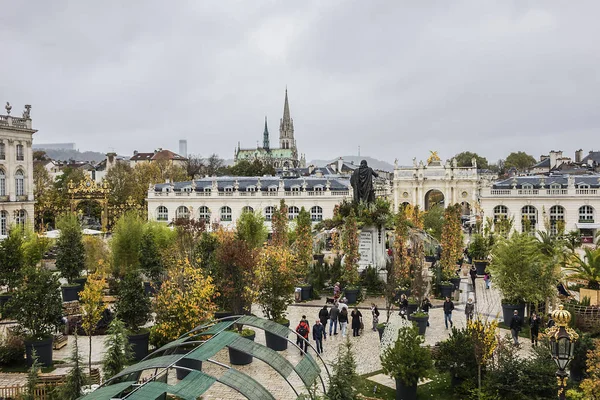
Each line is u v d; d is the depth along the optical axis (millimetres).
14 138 71125
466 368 19891
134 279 24250
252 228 47906
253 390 13344
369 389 20656
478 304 35531
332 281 39906
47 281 23422
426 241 52031
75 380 16812
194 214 78938
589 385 17156
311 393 16078
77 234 39469
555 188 71438
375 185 108125
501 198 72938
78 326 28062
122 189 100000
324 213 76375
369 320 31188
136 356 23125
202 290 24000
